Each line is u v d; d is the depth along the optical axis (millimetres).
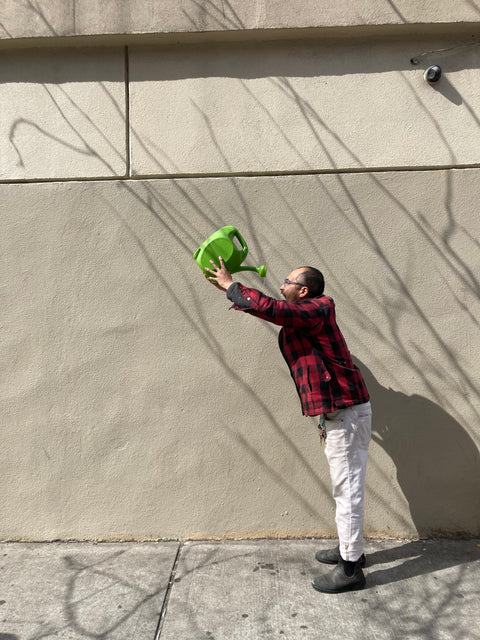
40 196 3166
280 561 2920
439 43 3098
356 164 3111
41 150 3164
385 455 3156
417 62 3096
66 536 3197
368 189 3125
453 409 3139
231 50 3125
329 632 2359
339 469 2619
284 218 3137
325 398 2557
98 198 3162
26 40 3074
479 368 3133
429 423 3146
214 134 3129
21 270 3176
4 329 3189
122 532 3186
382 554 2994
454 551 3014
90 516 3191
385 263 3135
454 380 3135
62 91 3160
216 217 3146
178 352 3162
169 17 3006
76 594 2664
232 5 3004
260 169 3123
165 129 3135
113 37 3055
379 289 3137
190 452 3172
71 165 3156
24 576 2828
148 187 3154
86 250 3164
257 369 3158
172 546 3121
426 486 3154
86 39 3074
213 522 3174
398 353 3137
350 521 2596
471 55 3098
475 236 3111
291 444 3156
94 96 3150
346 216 3129
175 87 3135
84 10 3018
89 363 3176
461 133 3094
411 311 3137
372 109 3107
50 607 2566
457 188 3109
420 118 3102
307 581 2734
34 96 3164
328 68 3115
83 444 3186
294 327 2529
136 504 3184
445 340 3133
